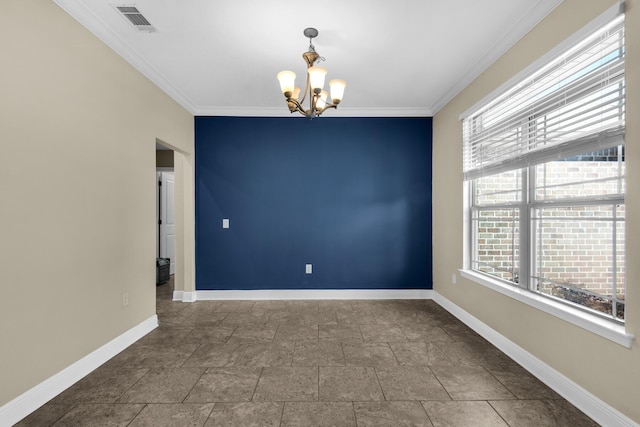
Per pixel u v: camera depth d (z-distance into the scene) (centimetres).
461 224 340
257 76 324
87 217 227
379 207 428
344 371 229
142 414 180
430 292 427
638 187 152
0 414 166
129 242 277
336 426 170
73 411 183
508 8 218
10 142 171
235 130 425
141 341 285
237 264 427
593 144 177
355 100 392
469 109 316
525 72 228
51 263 197
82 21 219
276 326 323
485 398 195
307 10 220
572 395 189
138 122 291
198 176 425
